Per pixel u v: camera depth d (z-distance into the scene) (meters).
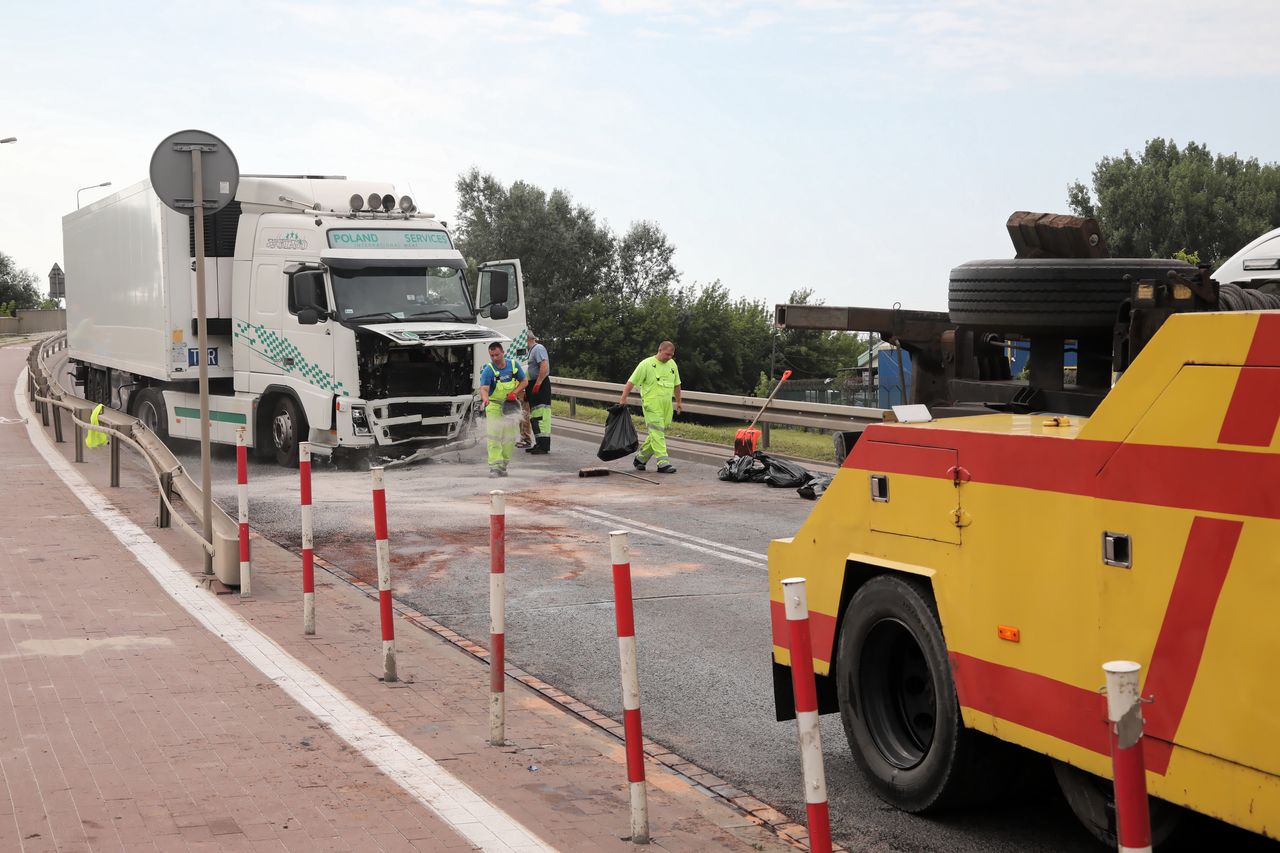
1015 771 5.69
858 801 6.25
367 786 6.03
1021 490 5.14
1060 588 4.94
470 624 9.79
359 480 18.19
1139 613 4.57
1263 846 4.64
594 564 12.15
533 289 76.75
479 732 6.98
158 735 6.70
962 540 5.48
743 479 17.94
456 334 18.73
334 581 11.09
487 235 77.38
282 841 5.33
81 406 18.62
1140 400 4.58
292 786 6.00
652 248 81.06
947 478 5.57
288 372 19.17
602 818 5.75
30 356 30.95
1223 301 5.80
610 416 19.06
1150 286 5.42
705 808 5.98
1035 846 5.66
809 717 4.25
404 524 14.32
